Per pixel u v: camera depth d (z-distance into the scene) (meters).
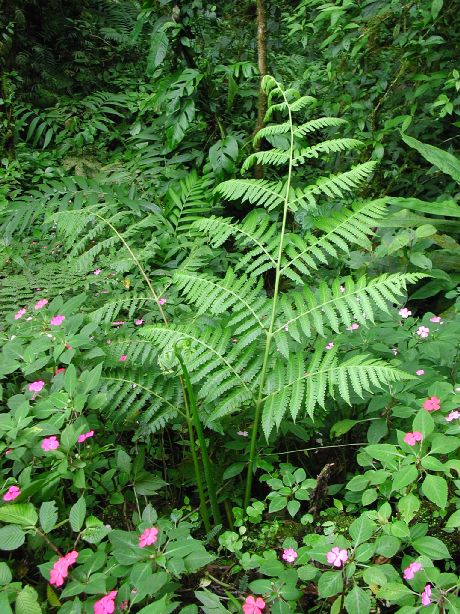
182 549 1.31
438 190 3.79
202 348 1.78
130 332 2.04
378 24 3.45
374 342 2.11
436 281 2.95
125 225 3.28
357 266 2.79
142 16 3.93
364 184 3.74
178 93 3.57
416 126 3.78
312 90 4.25
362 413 2.03
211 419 1.65
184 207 3.43
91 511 1.65
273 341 2.01
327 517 1.71
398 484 1.41
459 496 1.60
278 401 1.65
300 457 2.05
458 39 3.57
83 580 1.25
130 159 4.45
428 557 1.34
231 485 1.90
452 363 2.06
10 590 1.18
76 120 4.84
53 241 3.20
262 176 3.92
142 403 1.83
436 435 1.54
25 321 2.05
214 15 3.88
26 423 1.50
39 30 5.54
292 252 1.85
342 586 1.24
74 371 1.58
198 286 1.88
